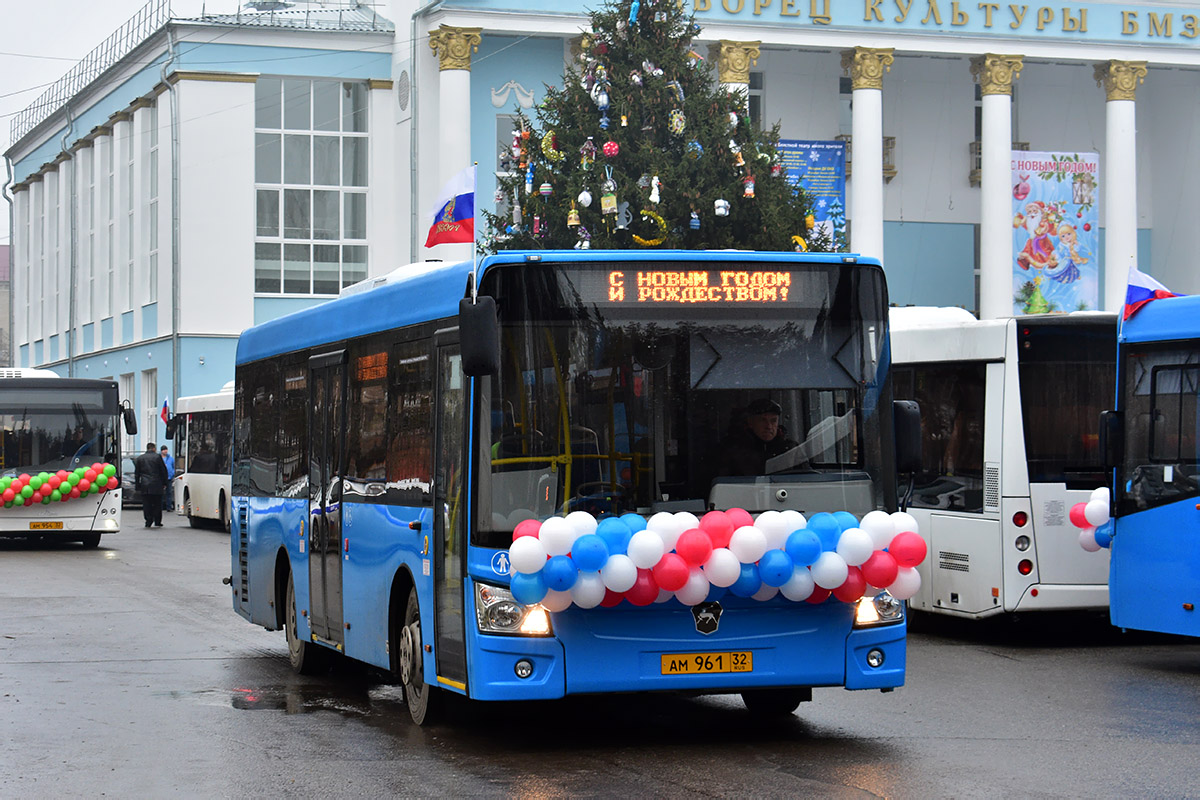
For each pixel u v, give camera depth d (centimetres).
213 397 3678
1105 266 4794
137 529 3725
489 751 900
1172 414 1280
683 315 876
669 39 3284
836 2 4428
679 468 862
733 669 855
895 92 4784
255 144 4584
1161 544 1285
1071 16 4569
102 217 5478
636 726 989
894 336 1636
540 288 866
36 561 2638
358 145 4644
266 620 1352
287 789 800
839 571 849
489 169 4416
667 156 3188
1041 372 1477
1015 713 1045
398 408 1009
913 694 1143
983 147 4556
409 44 4456
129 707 1094
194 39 4534
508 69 4431
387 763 867
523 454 855
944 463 1559
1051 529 1472
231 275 4559
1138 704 1090
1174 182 4966
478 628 851
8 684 1212
